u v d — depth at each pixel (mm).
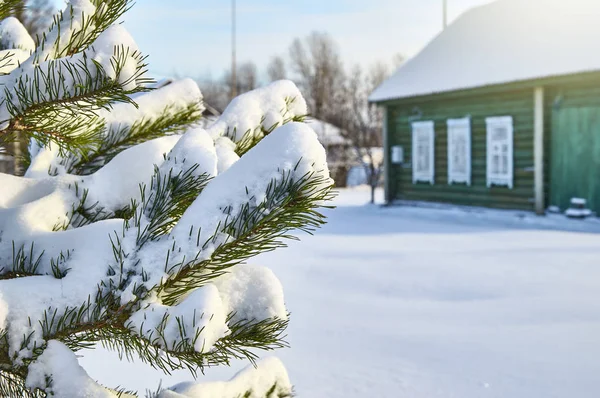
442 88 12953
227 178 1180
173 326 1054
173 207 1253
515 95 12055
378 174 18484
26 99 1229
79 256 1171
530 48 12406
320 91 44438
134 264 1131
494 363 3686
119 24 1246
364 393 3229
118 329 1156
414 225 11398
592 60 10453
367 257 7590
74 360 1109
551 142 11398
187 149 1270
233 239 1152
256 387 1575
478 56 13602
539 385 3316
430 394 3211
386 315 4832
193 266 1148
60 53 1285
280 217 1147
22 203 1348
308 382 3389
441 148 13984
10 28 1619
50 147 1563
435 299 5359
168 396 1372
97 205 1335
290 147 1148
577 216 10703
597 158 10719
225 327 1076
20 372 1137
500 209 12461
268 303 1230
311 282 6102
